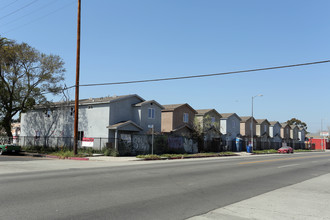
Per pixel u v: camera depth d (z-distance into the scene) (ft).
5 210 20.85
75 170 47.52
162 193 28.63
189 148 118.32
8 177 37.73
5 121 120.16
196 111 154.20
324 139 272.92
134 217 19.88
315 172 53.16
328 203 26.05
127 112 112.47
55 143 120.26
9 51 110.32
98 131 106.83
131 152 93.61
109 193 27.76
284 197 28.53
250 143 152.15
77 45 82.17
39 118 131.13
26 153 96.43
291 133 267.59
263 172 50.42
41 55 118.93
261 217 20.90
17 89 120.16
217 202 25.48
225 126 176.86
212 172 47.80
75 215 19.94
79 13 82.43
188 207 23.29
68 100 113.70
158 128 120.98
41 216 19.49
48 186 30.81
